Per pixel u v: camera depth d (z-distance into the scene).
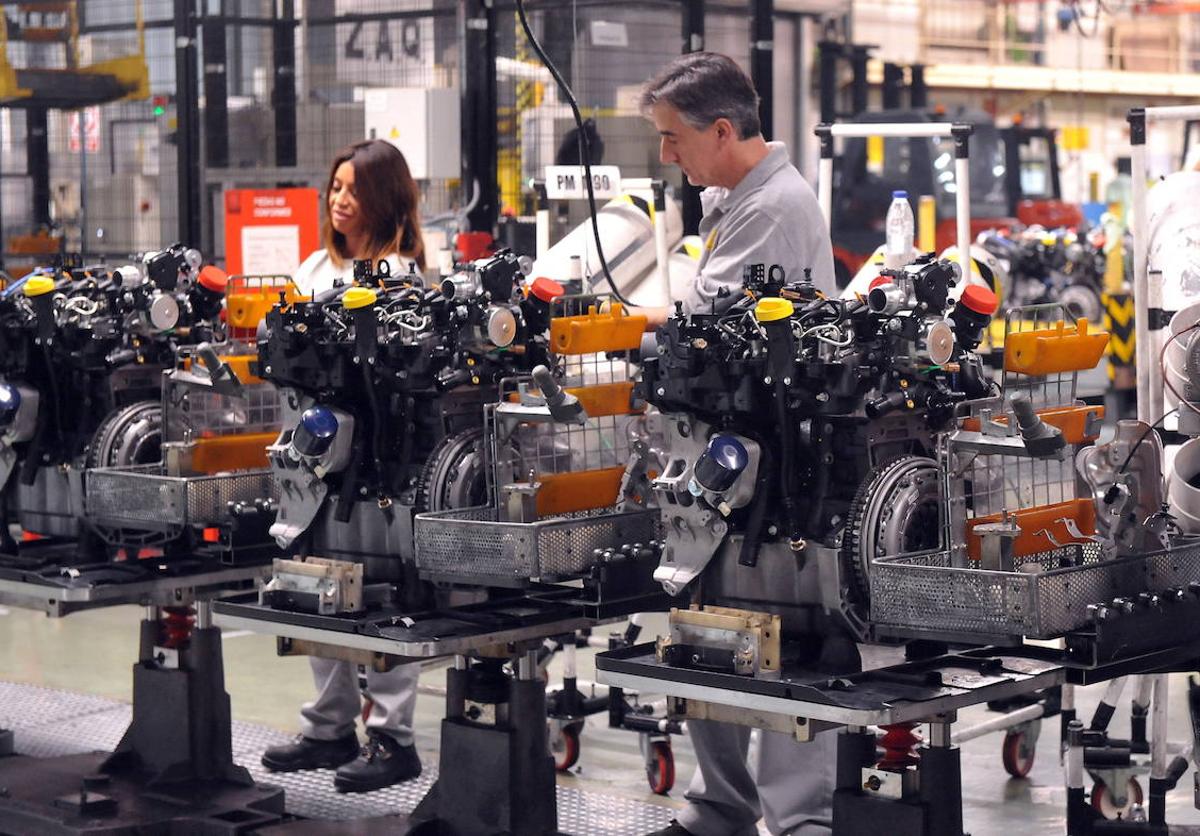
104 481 5.45
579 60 7.66
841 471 4.02
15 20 9.47
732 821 5.07
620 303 5.04
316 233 8.17
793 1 12.48
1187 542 4.23
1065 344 4.07
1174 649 4.01
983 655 4.05
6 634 8.98
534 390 4.67
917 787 4.04
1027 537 3.95
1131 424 4.00
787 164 4.72
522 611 4.77
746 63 7.90
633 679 4.07
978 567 3.92
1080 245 14.74
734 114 4.62
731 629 3.95
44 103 9.52
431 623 4.67
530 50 7.68
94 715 7.36
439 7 7.82
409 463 4.86
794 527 4.00
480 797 4.86
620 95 7.69
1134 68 26.17
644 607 4.70
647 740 6.16
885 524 3.89
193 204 8.78
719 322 3.98
